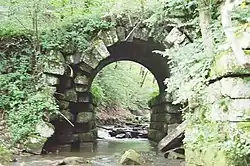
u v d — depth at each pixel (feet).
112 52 47.67
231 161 18.17
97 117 76.38
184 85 25.82
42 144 34.01
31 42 37.91
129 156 31.22
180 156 34.63
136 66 114.62
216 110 21.79
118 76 89.51
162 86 50.37
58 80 37.86
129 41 39.47
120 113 87.86
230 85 19.86
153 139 54.08
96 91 64.23
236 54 17.11
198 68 23.90
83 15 39.14
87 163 31.35
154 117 55.06
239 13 21.11
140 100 102.53
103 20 38.58
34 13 37.11
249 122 19.16
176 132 36.50
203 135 22.68
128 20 38.78
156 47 42.68
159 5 36.81
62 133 40.19
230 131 19.65
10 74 37.14
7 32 38.24
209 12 26.63
